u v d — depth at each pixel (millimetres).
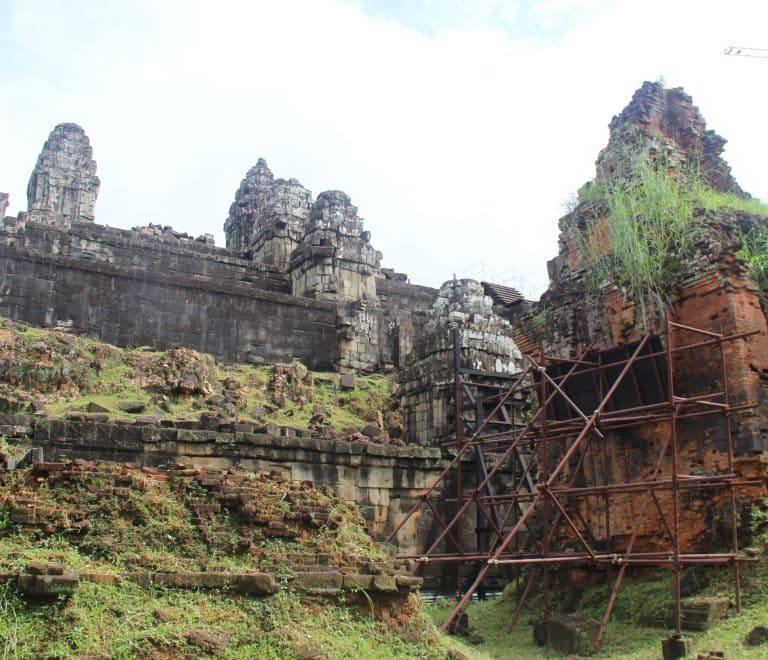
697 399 15734
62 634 9922
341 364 31078
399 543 21078
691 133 23281
